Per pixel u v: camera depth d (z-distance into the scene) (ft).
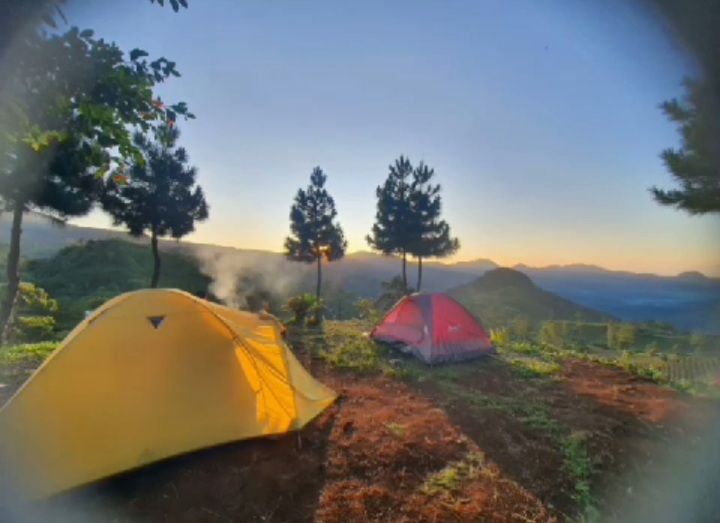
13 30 6.02
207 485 11.82
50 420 11.34
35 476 10.74
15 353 24.63
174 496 11.34
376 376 22.71
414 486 12.06
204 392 13.55
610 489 12.16
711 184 24.21
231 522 10.39
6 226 34.81
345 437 14.85
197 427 13.08
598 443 14.92
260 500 11.23
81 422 11.64
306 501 11.24
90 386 12.05
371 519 10.55
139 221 60.18
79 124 7.28
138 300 13.69
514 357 27.91
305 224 88.74
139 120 7.71
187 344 13.79
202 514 10.65
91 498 11.16
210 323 14.49
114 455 11.73
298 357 25.91
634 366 25.91
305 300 39.81
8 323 33.19
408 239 81.41
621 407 18.53
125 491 11.46
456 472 12.87
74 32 6.59
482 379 22.63
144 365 12.89
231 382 14.15
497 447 14.53
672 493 11.69
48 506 10.75
